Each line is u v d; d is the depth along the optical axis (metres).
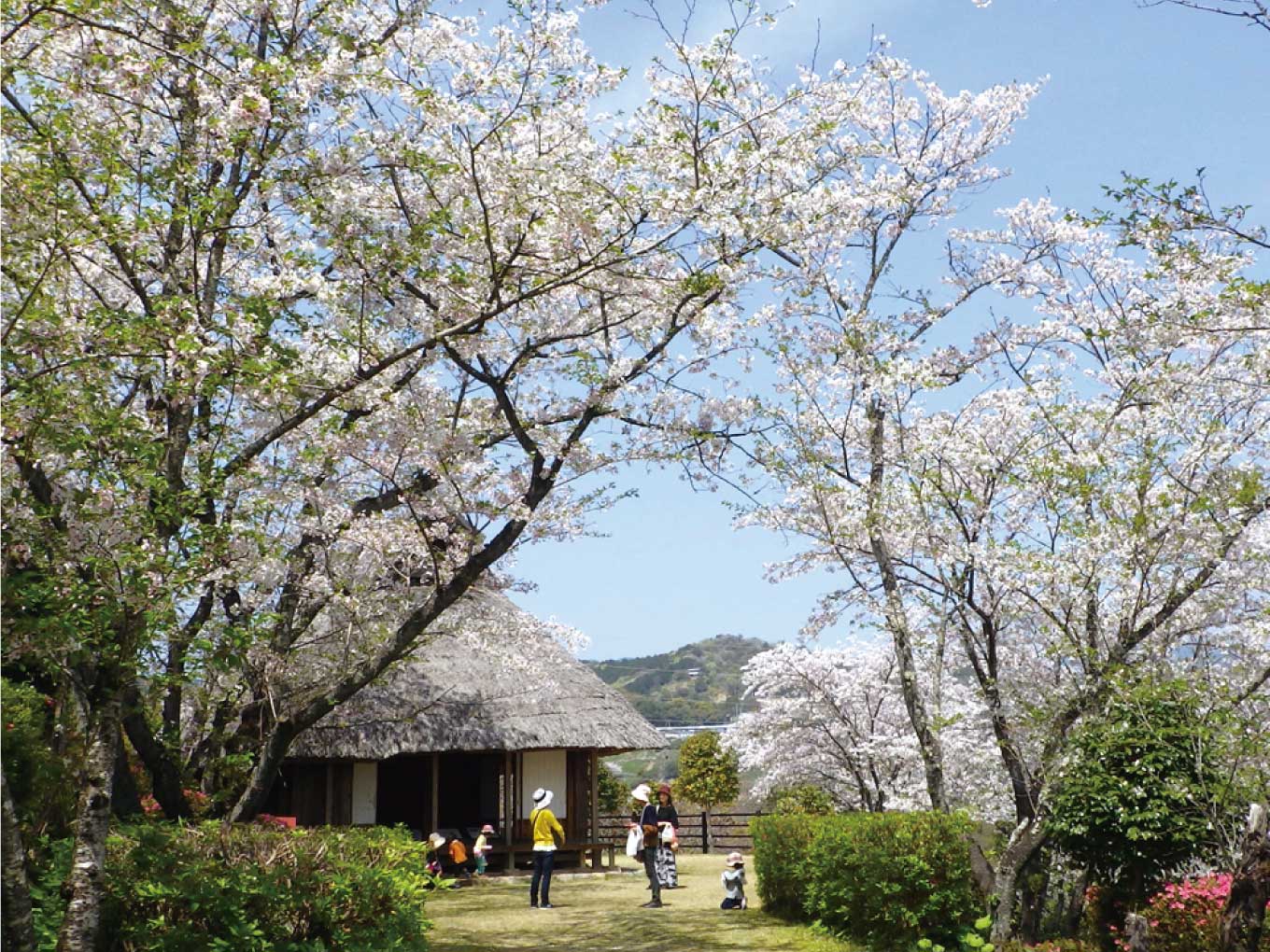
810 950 11.51
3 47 7.11
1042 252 12.58
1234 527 9.74
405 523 10.85
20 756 7.59
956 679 14.79
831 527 11.93
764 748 20.20
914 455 11.12
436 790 19.80
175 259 8.81
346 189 8.83
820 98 10.36
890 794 18.48
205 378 7.49
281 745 9.92
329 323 9.42
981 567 10.51
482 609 14.54
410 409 9.99
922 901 11.09
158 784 9.52
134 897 6.93
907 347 11.84
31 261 7.24
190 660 7.23
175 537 7.17
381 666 9.98
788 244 9.47
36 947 5.83
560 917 14.35
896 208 12.19
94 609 6.56
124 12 7.96
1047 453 10.59
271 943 6.98
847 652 19.42
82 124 8.03
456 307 9.70
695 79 9.66
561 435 10.34
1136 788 9.68
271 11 9.53
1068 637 10.25
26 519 6.91
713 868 22.25
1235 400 10.59
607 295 9.79
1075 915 11.20
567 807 21.39
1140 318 9.99
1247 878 7.92
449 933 12.90
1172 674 10.67
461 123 8.81
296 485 10.16
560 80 9.08
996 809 12.16
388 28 9.73
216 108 8.15
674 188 9.47
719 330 10.21
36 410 6.67
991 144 12.77
